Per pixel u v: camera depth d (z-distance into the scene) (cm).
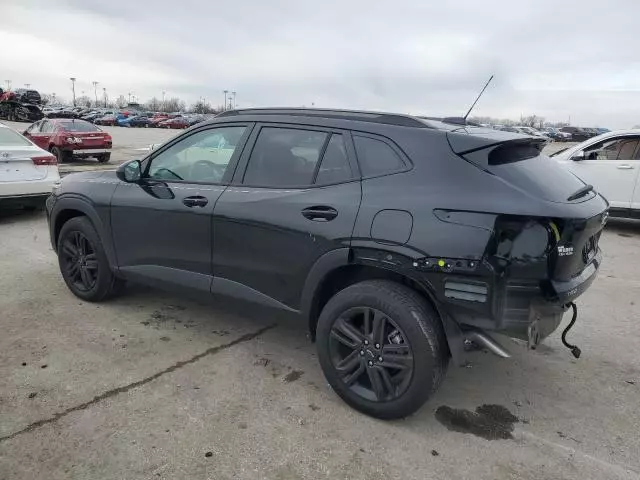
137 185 413
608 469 264
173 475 252
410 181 288
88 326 417
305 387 336
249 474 254
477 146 282
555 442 286
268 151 351
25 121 4169
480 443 283
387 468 261
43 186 815
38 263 588
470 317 270
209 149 380
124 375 342
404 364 283
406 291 287
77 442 273
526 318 266
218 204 356
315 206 313
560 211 262
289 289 331
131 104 12150
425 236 273
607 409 321
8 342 385
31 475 248
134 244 414
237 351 383
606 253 704
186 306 468
